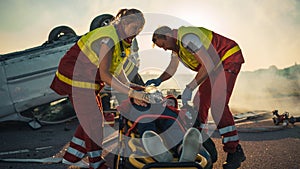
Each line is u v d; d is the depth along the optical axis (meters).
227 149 4.34
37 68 7.74
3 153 5.52
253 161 4.66
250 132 6.26
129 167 3.23
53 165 4.82
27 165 4.86
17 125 8.02
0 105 7.35
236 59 4.30
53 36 8.95
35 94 7.70
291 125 6.78
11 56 7.62
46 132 7.23
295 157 4.80
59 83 3.94
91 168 3.91
